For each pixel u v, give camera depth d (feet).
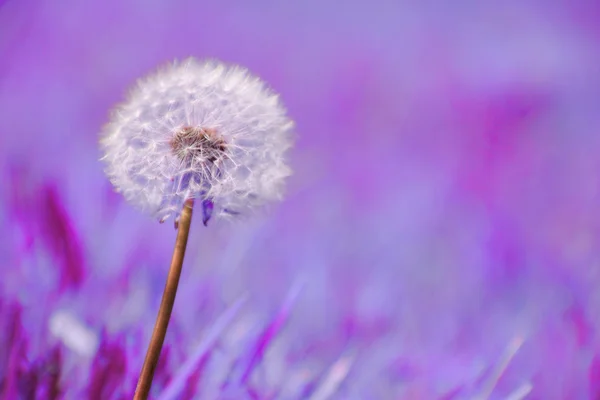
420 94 5.37
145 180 2.44
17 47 4.57
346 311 3.07
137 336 2.69
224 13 5.90
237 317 2.85
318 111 5.31
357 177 4.59
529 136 4.97
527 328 2.95
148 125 2.45
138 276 2.85
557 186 4.44
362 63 5.69
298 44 5.92
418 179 4.65
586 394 2.81
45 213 2.82
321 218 4.08
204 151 2.43
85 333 2.71
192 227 3.08
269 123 2.47
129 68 5.00
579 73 5.54
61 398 2.63
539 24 5.88
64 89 4.49
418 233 4.03
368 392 2.78
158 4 5.59
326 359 2.84
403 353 2.90
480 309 3.29
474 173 4.56
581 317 2.90
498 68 5.63
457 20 6.07
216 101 2.46
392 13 6.24
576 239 3.77
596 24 5.96
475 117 5.09
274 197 2.46
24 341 2.67
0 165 3.06
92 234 2.89
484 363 2.84
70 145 3.91
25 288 2.75
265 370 2.74
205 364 2.67
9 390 2.60
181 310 2.81
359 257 3.66
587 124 5.14
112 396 2.62
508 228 3.88
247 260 3.19
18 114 4.07
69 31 4.95
